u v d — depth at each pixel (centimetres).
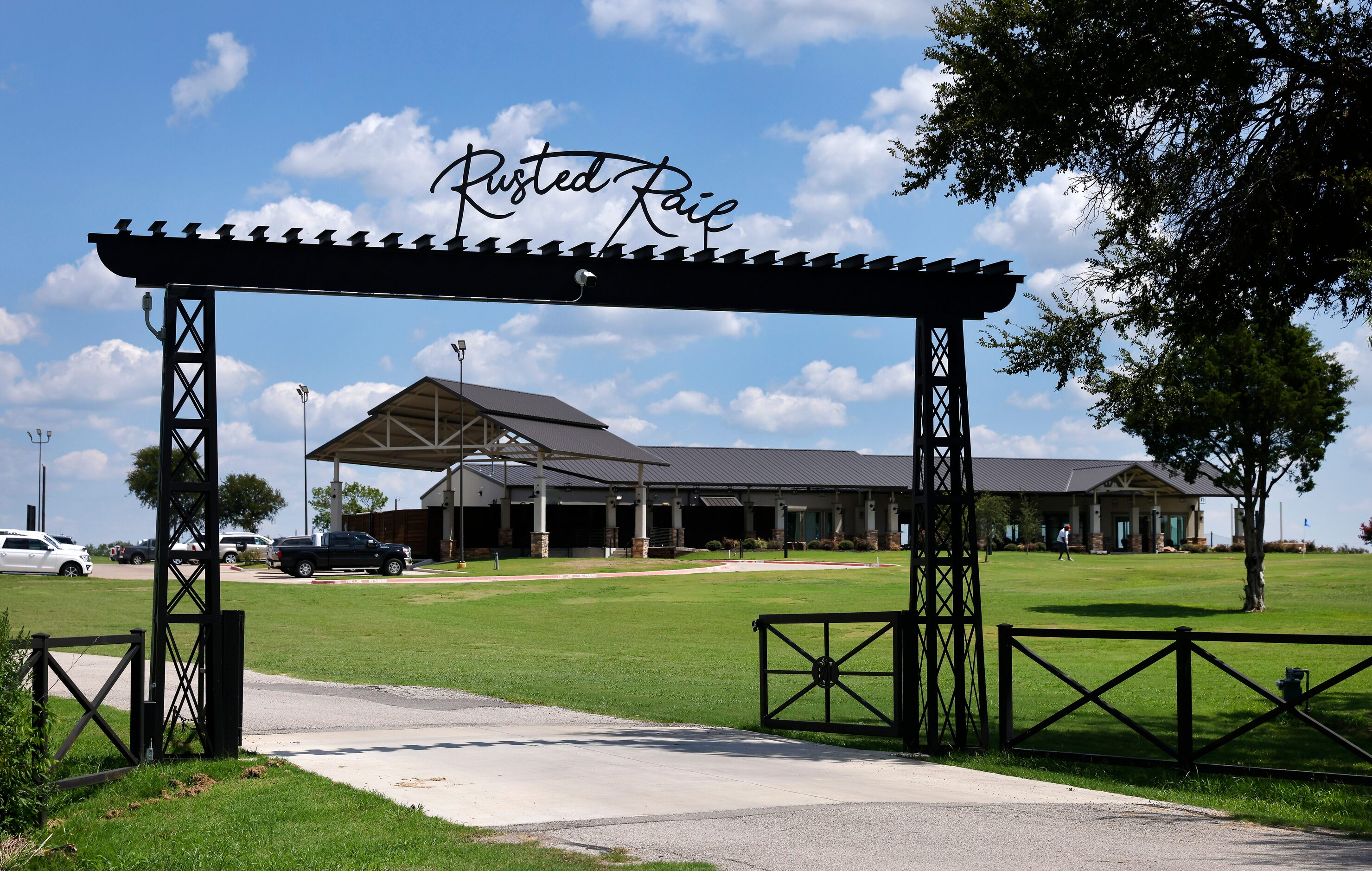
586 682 1942
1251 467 2966
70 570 4594
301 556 4678
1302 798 914
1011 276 1293
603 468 6481
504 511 6222
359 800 877
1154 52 1370
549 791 927
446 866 675
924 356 1282
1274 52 1371
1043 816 838
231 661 1084
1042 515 7525
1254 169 1420
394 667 2150
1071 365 1975
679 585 4150
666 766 1072
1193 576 4394
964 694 1242
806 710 1612
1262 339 2898
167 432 1088
